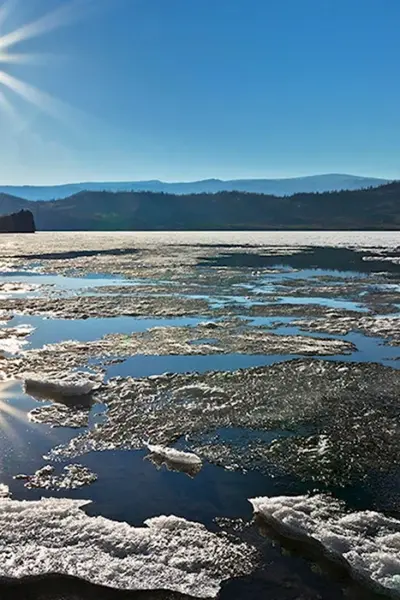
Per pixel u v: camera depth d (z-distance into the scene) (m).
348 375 9.62
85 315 16.28
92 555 4.34
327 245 60.38
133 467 5.99
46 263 37.12
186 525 4.78
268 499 5.19
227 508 5.13
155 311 17.12
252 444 6.66
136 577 4.11
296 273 30.42
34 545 4.46
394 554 4.32
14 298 20.00
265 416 7.61
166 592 3.96
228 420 7.46
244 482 5.67
